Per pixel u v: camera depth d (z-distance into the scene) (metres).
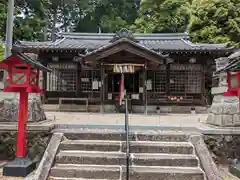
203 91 14.91
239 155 5.78
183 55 14.81
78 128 6.36
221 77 6.68
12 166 4.90
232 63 5.04
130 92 15.11
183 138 5.84
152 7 25.14
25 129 5.39
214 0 19.06
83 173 4.86
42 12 26.06
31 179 4.64
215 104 6.89
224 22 19.08
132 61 12.72
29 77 5.10
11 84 5.09
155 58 12.24
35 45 14.54
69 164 5.16
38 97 7.39
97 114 12.23
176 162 5.12
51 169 4.90
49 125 6.01
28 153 5.77
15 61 5.04
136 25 28.11
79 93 15.04
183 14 24.14
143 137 5.88
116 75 15.09
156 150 5.48
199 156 5.19
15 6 22.69
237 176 4.95
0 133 5.98
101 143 5.61
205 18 19.12
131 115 11.86
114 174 4.84
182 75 15.05
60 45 14.94
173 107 14.84
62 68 15.07
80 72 15.10
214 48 14.02
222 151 5.78
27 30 21.78
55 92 15.03
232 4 18.89
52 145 5.48
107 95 14.79
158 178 4.77
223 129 5.88
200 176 4.79
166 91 14.96
